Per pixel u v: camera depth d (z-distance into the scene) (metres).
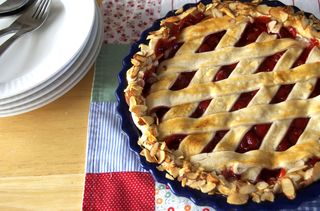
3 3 0.75
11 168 0.68
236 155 0.61
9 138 0.70
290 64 0.66
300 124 0.63
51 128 0.71
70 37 0.72
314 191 0.60
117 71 0.75
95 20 0.73
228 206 0.60
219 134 0.63
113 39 0.78
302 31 0.68
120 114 0.66
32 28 0.74
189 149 0.62
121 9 0.81
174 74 0.67
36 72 0.69
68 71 0.69
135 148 0.64
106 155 0.68
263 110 0.63
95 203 0.65
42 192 0.66
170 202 0.65
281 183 0.60
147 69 0.68
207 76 0.66
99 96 0.73
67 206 0.65
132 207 0.65
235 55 0.67
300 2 0.80
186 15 0.71
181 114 0.64
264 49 0.67
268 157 0.61
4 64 0.71
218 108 0.64
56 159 0.69
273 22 0.69
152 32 0.70
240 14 0.70
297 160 0.60
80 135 0.70
